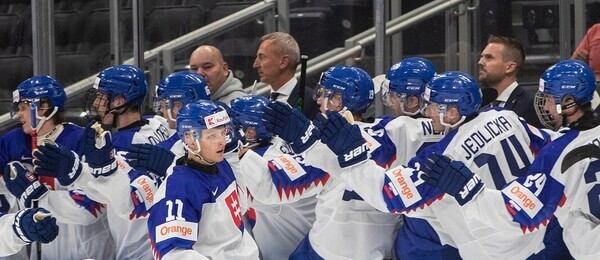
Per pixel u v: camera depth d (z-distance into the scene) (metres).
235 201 11.36
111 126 14.15
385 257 12.84
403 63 13.30
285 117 11.45
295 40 17.16
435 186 11.15
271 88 16.52
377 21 15.23
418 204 11.40
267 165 12.68
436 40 16.27
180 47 18.17
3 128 18.48
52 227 11.57
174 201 10.68
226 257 11.09
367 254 12.59
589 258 11.45
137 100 14.02
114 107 13.92
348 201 12.63
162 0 18.28
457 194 11.15
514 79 15.33
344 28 16.92
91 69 17.95
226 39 18.38
